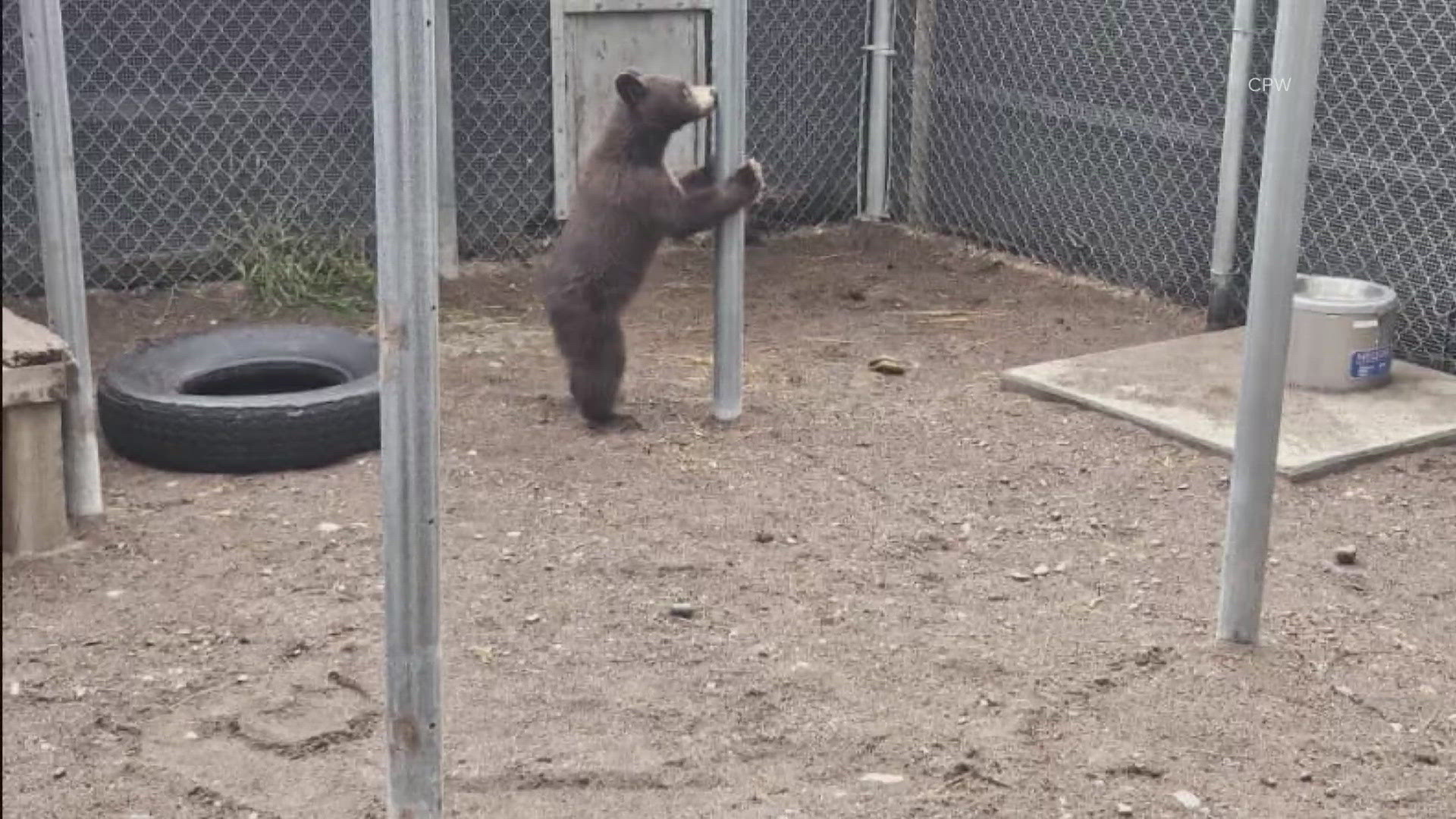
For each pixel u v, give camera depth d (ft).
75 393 15.66
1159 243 26.05
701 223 18.72
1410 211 22.07
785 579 14.98
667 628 13.87
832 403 20.67
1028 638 13.71
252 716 12.26
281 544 15.81
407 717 8.90
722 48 18.61
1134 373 21.17
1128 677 12.94
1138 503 17.08
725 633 13.76
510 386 21.42
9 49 24.21
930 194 30.40
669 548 15.70
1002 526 16.40
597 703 12.44
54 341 15.21
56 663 13.12
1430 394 20.31
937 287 27.27
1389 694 12.74
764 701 12.49
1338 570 15.33
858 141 30.91
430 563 8.67
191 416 17.70
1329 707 12.50
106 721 12.14
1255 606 13.41
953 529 16.31
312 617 14.07
